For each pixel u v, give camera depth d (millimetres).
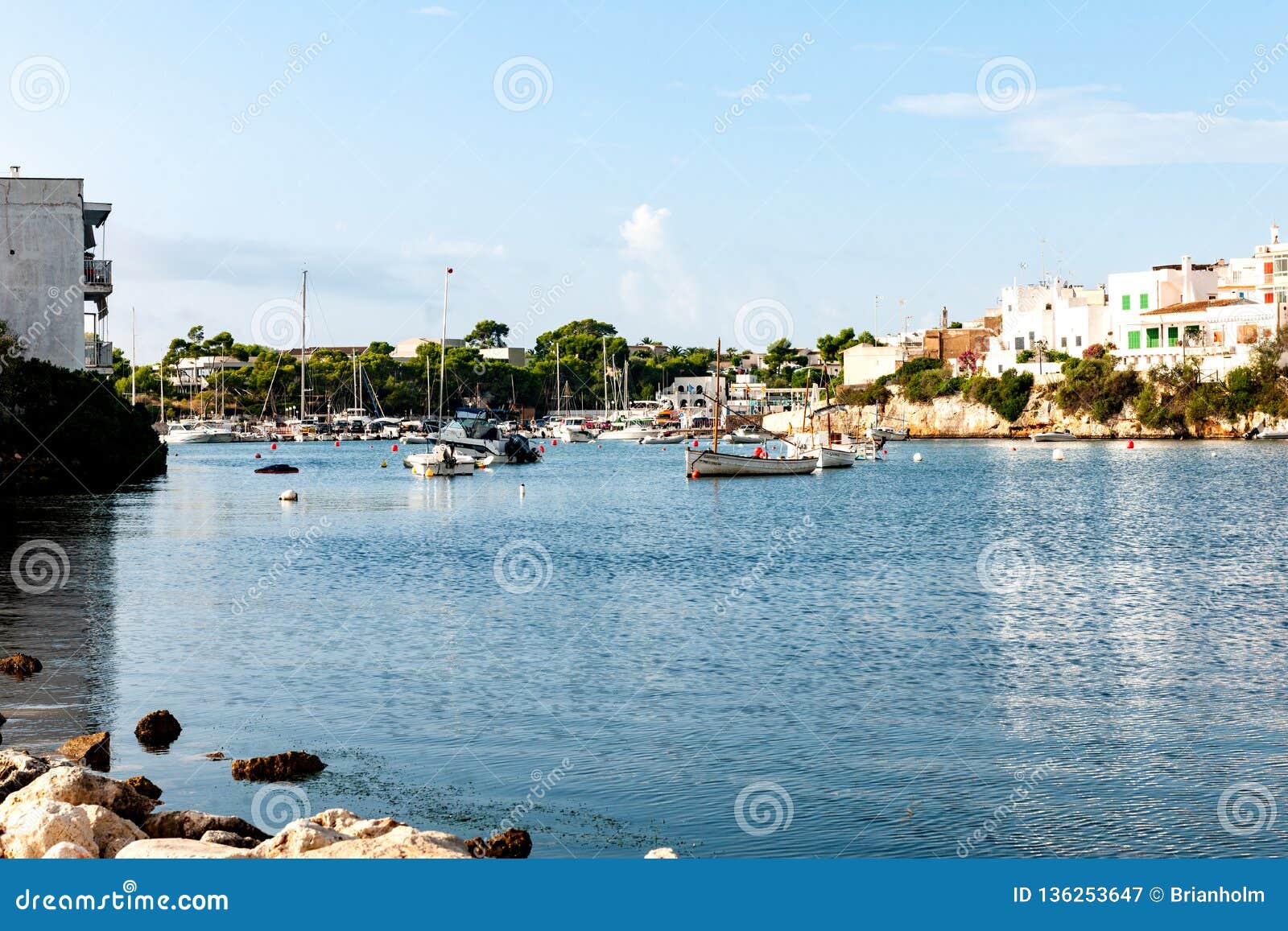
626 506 85812
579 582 45844
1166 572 48188
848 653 31875
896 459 147000
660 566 51250
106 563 48562
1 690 26625
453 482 111500
